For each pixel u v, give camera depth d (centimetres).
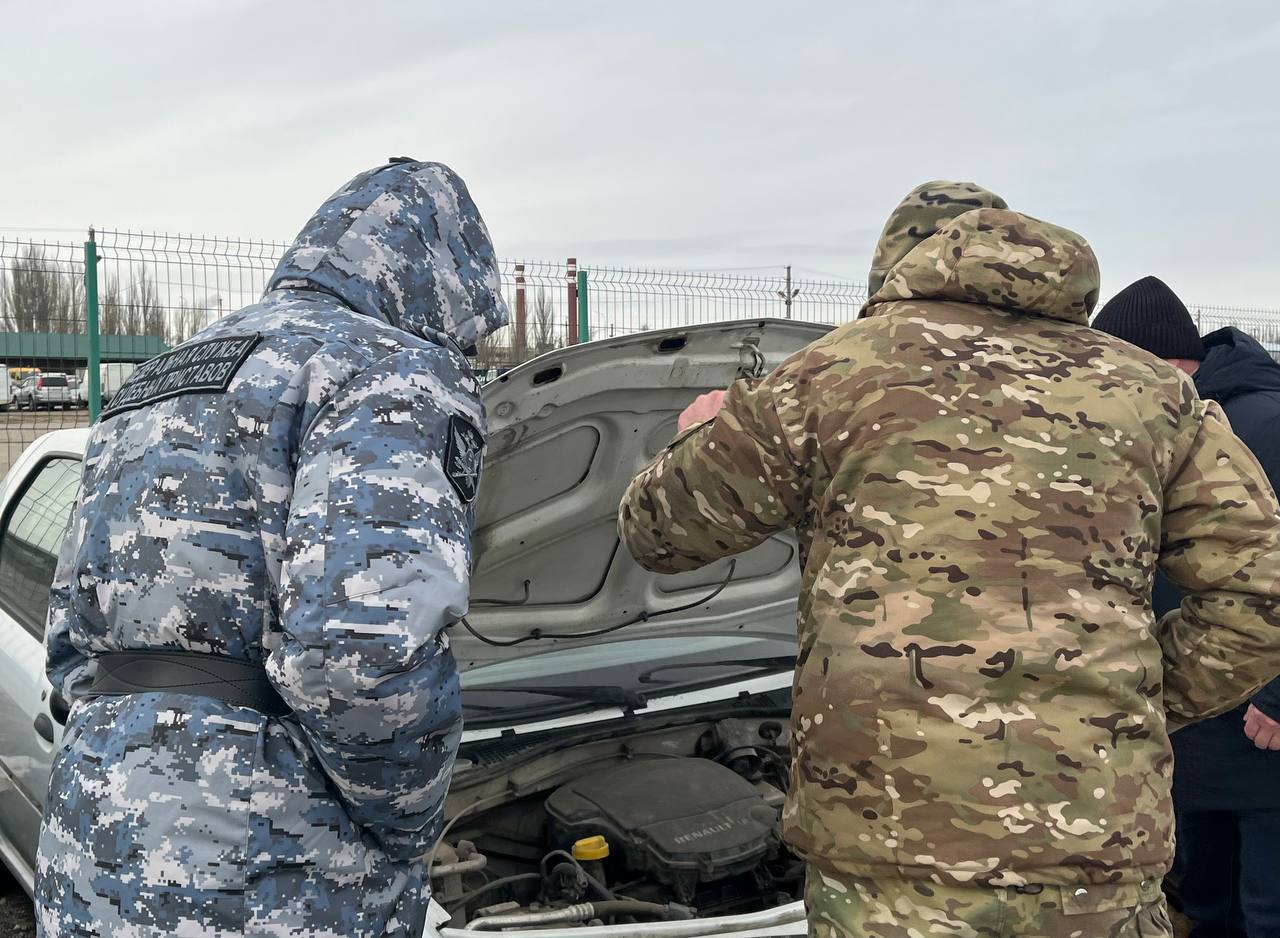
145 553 143
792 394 153
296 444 143
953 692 136
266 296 165
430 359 149
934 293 157
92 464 158
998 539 140
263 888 136
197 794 135
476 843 246
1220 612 153
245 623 142
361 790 137
